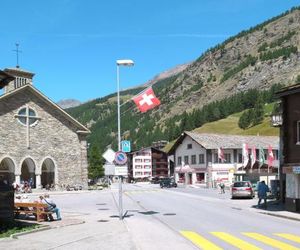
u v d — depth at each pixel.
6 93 60.88
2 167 63.09
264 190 30.69
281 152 34.38
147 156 163.12
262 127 167.12
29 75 68.88
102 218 23.56
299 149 27.52
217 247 13.90
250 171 64.19
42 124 65.00
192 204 34.72
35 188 63.97
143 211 28.39
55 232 17.61
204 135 85.31
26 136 63.06
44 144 65.00
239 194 41.31
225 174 80.44
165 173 160.75
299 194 26.95
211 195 49.06
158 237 16.23
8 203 19.31
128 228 18.88
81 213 26.89
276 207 30.83
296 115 28.02
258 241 15.20
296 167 26.64
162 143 194.75
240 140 83.69
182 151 90.19
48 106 65.81
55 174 65.88
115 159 22.98
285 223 21.44
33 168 64.69
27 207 22.61
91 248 13.80
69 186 66.19
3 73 19.33
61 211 28.69
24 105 63.12
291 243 14.77
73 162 67.94
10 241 15.25
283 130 29.11
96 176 135.38
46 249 13.61
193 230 18.41
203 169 81.94
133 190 66.12
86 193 56.59
